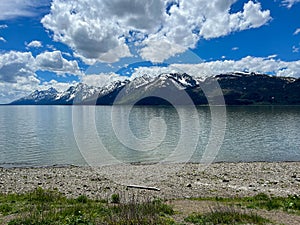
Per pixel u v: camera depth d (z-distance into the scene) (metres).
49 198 19.34
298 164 37.06
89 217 12.83
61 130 77.50
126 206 13.83
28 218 12.64
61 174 31.75
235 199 19.17
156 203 15.38
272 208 15.14
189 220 12.38
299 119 105.62
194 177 28.91
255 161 40.25
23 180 28.66
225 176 29.47
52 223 12.13
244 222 12.09
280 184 25.92
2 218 13.61
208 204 16.67
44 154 45.91
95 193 22.95
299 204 15.34
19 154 46.34
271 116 120.19
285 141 57.50
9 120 117.06
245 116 120.44
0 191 23.88
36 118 129.62
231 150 48.25
